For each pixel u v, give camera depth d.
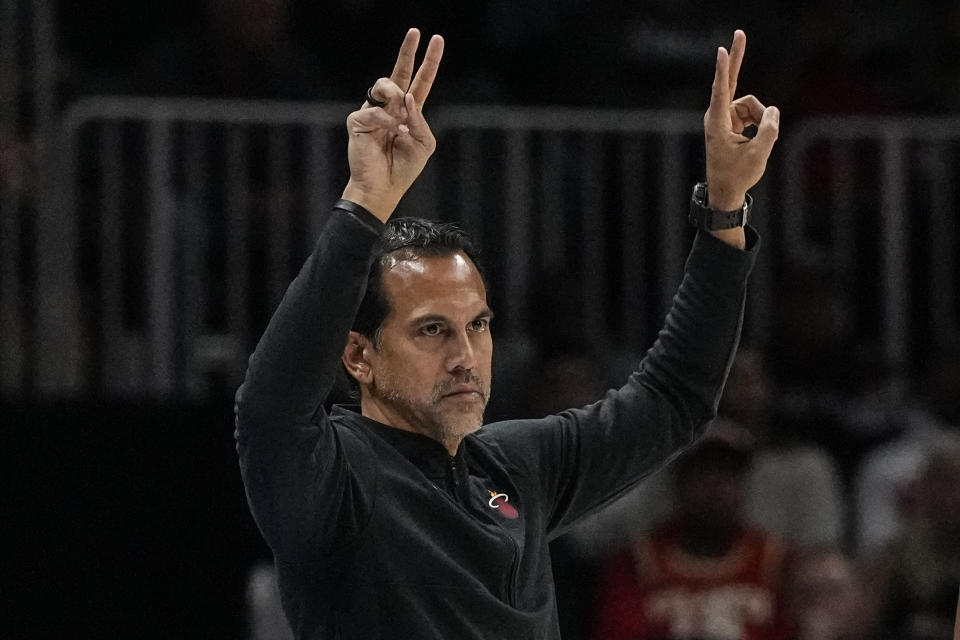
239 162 25.00
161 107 24.81
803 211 27.03
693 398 11.52
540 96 29.50
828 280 26.02
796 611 20.67
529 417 23.42
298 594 10.12
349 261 9.40
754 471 23.31
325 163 25.22
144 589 22.44
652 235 26.05
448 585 10.10
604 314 25.88
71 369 24.45
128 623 22.41
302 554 9.85
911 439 24.12
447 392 10.24
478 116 25.66
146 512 22.48
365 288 9.59
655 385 11.53
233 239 24.91
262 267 25.02
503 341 25.19
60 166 24.66
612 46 30.12
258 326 24.97
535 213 25.75
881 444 24.89
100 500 22.39
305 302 9.38
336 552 9.98
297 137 25.23
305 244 25.14
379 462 10.29
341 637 10.01
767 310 26.55
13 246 24.58
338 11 30.38
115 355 24.58
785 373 25.84
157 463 22.56
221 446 22.73
